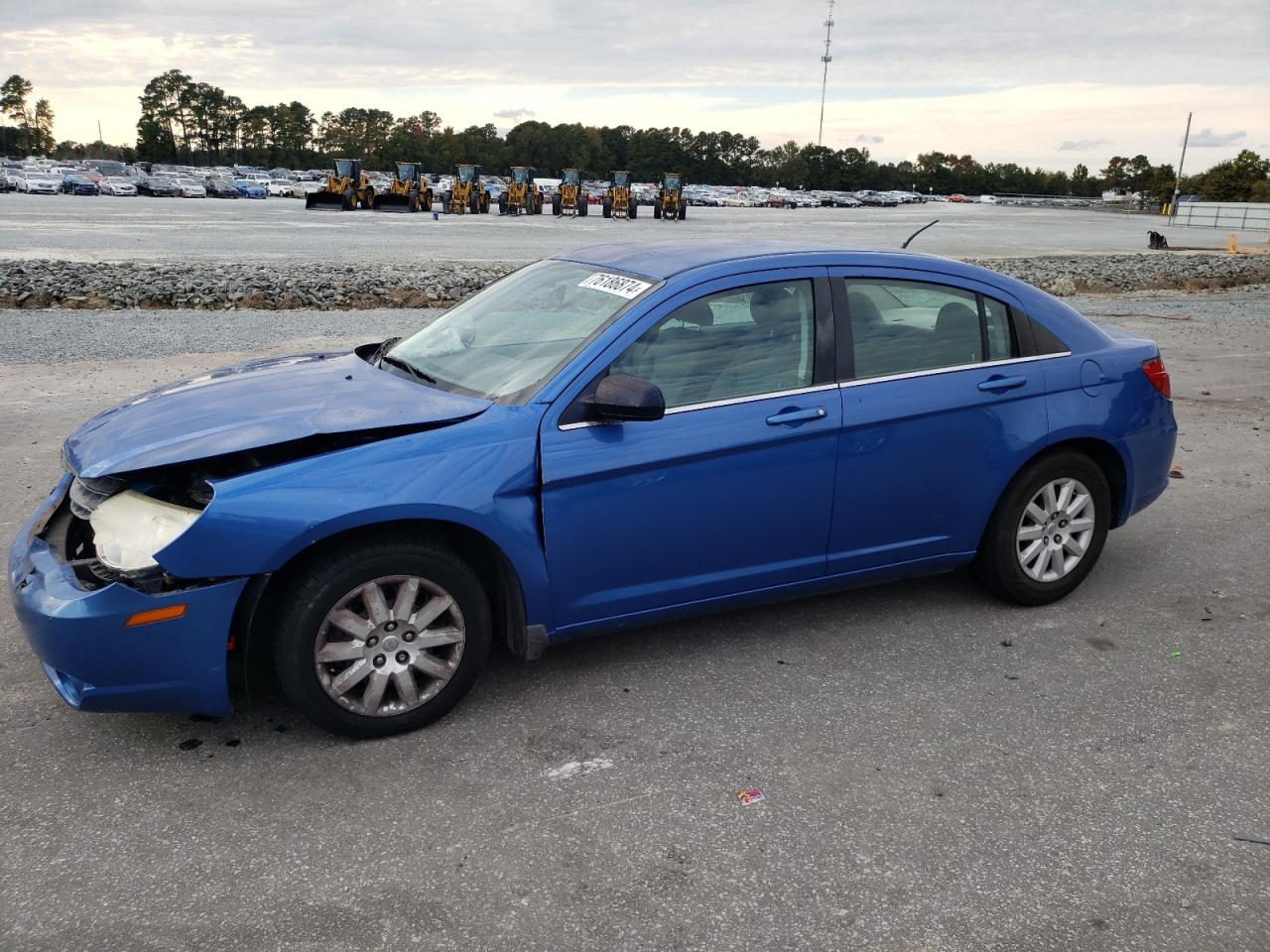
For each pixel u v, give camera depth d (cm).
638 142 19575
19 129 19400
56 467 657
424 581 346
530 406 359
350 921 265
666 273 397
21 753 344
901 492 423
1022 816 315
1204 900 277
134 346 1141
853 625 455
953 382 426
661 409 348
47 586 325
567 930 263
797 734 362
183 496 336
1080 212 12138
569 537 363
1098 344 470
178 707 329
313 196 5553
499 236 3519
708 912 270
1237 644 441
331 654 338
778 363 396
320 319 1423
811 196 13512
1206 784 333
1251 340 1376
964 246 3850
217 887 278
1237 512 626
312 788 324
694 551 389
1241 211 7294
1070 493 464
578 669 409
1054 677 408
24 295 1495
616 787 327
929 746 355
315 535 321
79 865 286
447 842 298
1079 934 264
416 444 342
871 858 294
